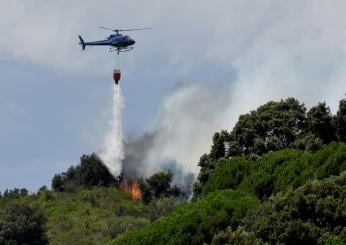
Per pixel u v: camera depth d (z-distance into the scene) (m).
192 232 101.25
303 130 133.00
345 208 93.69
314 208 94.50
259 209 99.00
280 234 93.25
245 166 117.50
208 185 119.31
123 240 106.50
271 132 133.25
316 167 108.25
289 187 105.50
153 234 103.50
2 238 167.38
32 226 170.75
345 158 105.69
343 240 90.12
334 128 128.12
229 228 94.12
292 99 137.00
